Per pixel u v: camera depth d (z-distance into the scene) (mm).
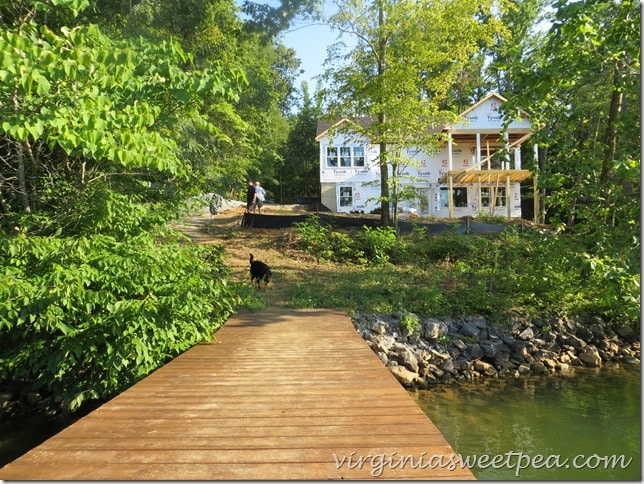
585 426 6125
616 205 8375
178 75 4562
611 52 7359
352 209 26859
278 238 14938
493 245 12875
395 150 13516
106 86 4113
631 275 7477
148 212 6426
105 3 10375
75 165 8312
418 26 12875
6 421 6570
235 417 3486
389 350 8391
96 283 5570
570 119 8453
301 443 2986
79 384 6465
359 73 13445
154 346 5793
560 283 9688
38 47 3590
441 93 14133
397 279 11156
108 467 2646
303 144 42438
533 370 8750
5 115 3836
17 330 6258
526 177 22812
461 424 6242
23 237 5203
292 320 8047
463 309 9727
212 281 5688
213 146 12391
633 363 9172
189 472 2584
